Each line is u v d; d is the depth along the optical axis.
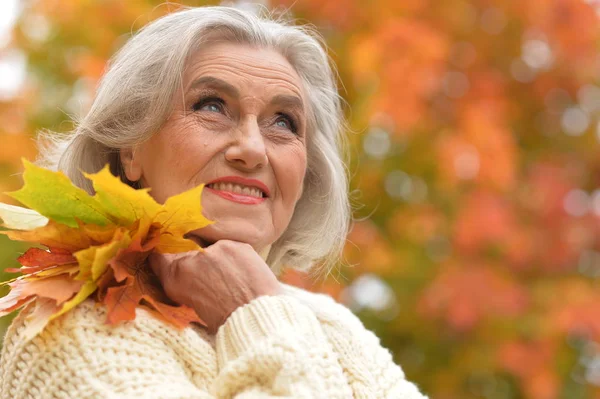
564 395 5.55
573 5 5.75
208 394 2.05
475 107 5.64
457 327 5.42
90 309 2.08
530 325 5.37
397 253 5.50
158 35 2.44
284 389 2.04
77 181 2.51
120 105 2.42
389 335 5.61
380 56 5.39
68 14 5.46
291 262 2.98
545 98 6.05
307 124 2.82
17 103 5.36
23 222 2.20
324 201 2.89
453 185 5.46
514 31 5.88
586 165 6.07
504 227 5.41
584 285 5.60
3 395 2.11
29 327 1.99
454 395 5.47
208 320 2.22
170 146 2.37
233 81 2.40
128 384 1.98
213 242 2.38
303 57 2.74
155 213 2.05
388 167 5.57
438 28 5.77
